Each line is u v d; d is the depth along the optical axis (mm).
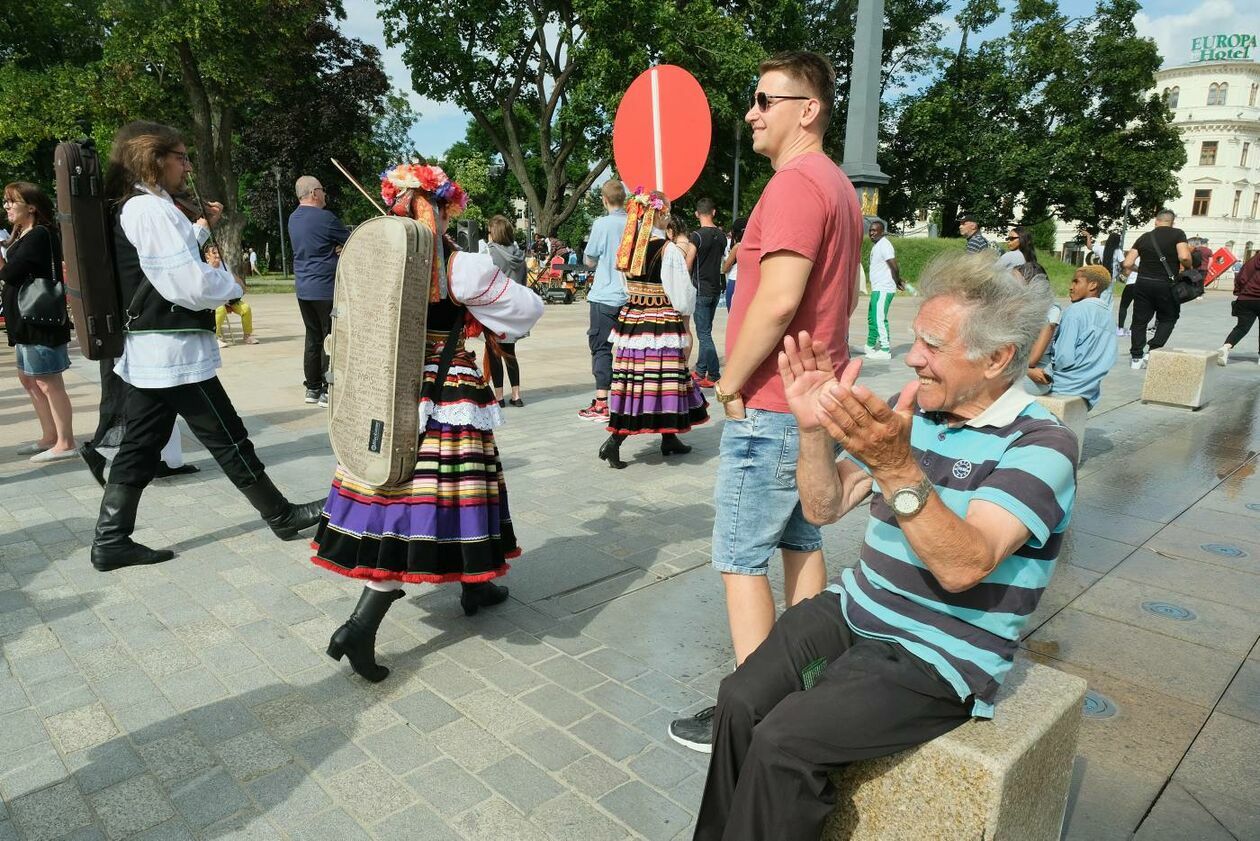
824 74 2355
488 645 3055
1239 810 2248
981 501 1576
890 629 1719
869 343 10438
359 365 2609
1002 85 35094
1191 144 56000
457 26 24406
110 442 4535
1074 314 5496
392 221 2508
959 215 37281
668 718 2609
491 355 2883
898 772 1616
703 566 3820
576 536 4184
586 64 22359
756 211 2316
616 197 6348
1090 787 2338
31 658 2904
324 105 30625
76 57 26438
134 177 3469
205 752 2393
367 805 2182
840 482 1988
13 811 2141
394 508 2654
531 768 2346
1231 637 3236
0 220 12953
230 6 19609
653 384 5270
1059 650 3133
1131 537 4309
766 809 1562
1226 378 9516
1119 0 34750
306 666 2879
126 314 3510
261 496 3877
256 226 45156
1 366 9469
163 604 3330
